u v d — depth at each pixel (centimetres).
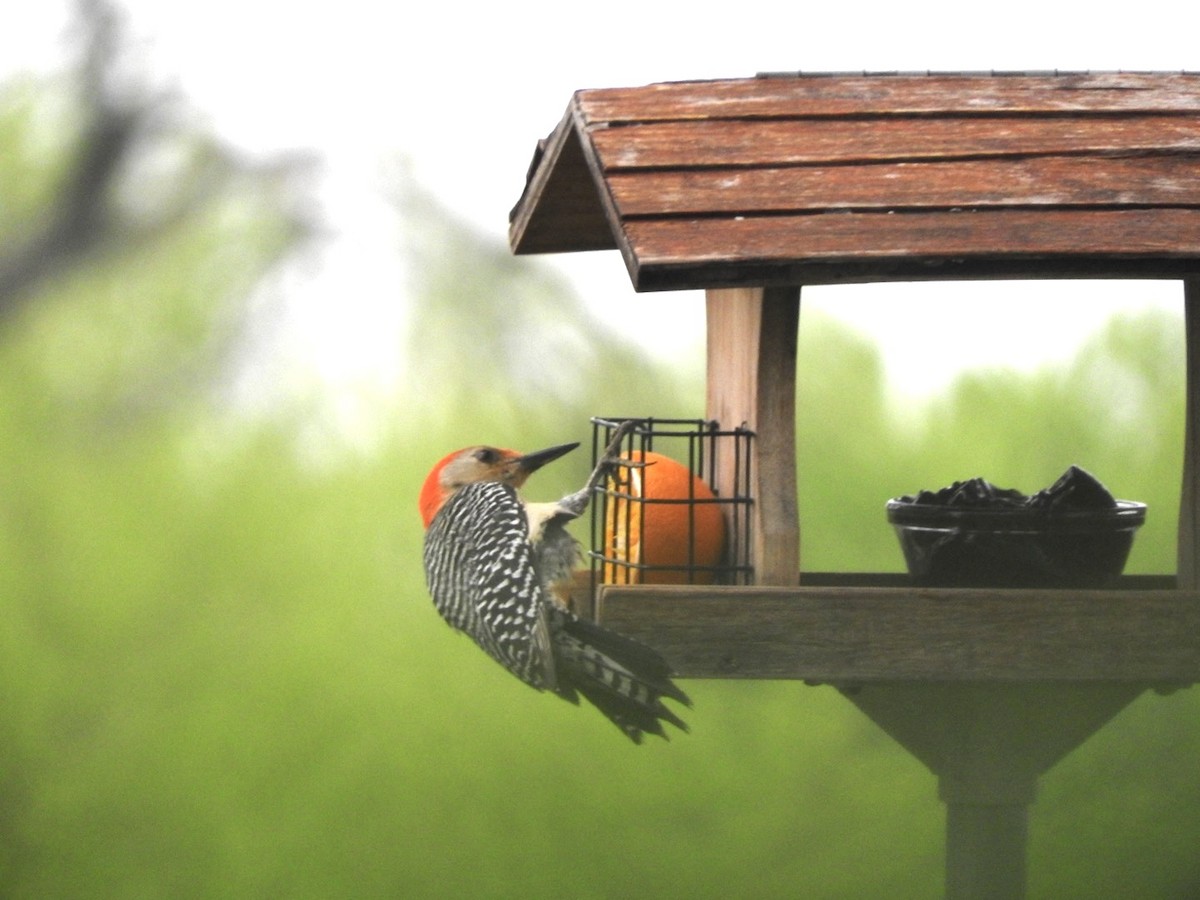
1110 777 1216
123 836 1293
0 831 1294
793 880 1247
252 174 1384
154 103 1447
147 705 1297
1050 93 729
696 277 585
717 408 807
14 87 1466
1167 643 655
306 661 1287
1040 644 654
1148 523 1161
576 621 765
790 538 688
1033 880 1212
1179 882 1203
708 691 1284
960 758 757
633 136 681
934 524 719
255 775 1285
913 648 653
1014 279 601
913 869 1239
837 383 1230
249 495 1284
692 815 1269
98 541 1297
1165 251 596
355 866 1269
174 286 1345
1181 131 694
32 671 1299
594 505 836
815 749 1273
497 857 1267
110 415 1328
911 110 708
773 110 705
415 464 1266
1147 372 1175
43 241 1399
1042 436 1185
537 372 1281
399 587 1294
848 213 619
